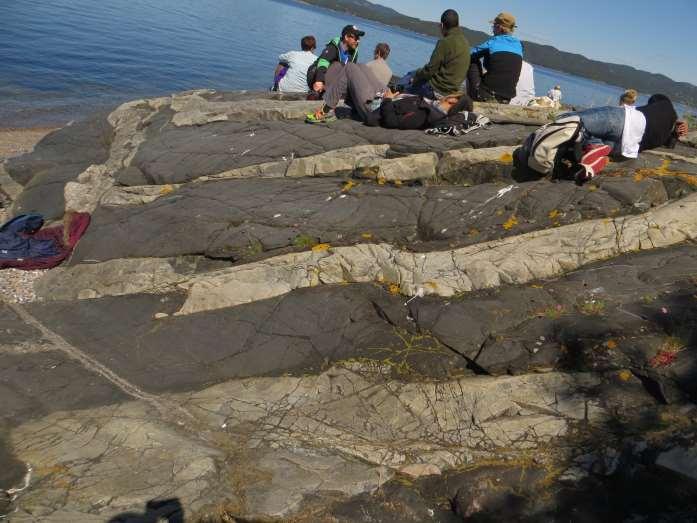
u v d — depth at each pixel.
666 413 4.07
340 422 4.62
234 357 5.38
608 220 5.85
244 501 3.94
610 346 4.54
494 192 6.43
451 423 4.46
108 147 10.33
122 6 48.78
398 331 5.22
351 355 5.15
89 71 23.66
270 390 5.01
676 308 4.75
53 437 4.51
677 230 5.67
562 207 6.09
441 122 7.66
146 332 5.80
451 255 5.87
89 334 5.90
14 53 23.22
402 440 4.41
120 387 5.16
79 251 7.37
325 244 6.30
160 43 35.19
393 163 7.09
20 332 5.95
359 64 8.45
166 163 8.32
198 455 4.25
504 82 9.17
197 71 29.44
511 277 5.48
